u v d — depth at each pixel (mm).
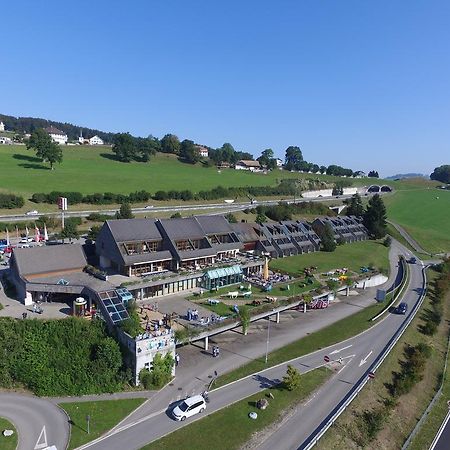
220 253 89500
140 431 43375
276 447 42375
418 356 64125
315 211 166500
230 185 195000
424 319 82438
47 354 52156
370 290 98312
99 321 55969
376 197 160500
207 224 88625
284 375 56344
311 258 114375
